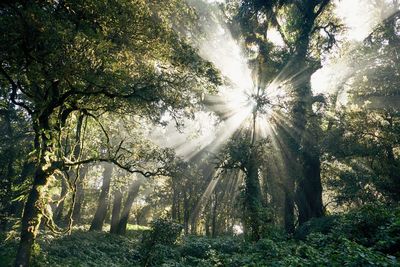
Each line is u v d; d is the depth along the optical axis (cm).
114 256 1866
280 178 2972
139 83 1206
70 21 1073
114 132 2023
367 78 2978
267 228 1988
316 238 1266
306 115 2839
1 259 1260
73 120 1565
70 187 1386
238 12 2844
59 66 998
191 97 1443
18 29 926
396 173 2388
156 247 1574
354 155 2712
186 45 1332
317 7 3062
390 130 2500
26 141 2625
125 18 1082
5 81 1326
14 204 2412
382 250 1028
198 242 2050
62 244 1739
